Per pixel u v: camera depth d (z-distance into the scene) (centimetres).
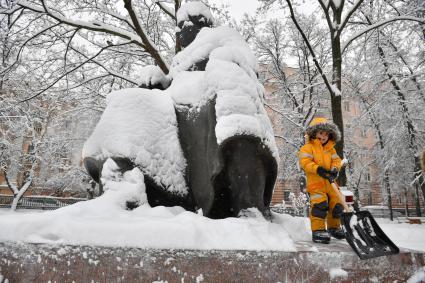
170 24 1434
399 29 1526
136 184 293
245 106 291
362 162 2378
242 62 327
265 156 294
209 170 298
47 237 198
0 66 1084
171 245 203
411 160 2016
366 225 281
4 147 1755
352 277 225
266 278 207
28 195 2953
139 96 341
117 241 199
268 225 251
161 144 332
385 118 1906
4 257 190
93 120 1852
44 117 1652
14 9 920
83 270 191
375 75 1683
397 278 237
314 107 1903
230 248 212
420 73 1541
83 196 2891
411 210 3428
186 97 346
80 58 1291
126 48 1366
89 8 1195
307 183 354
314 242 311
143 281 194
